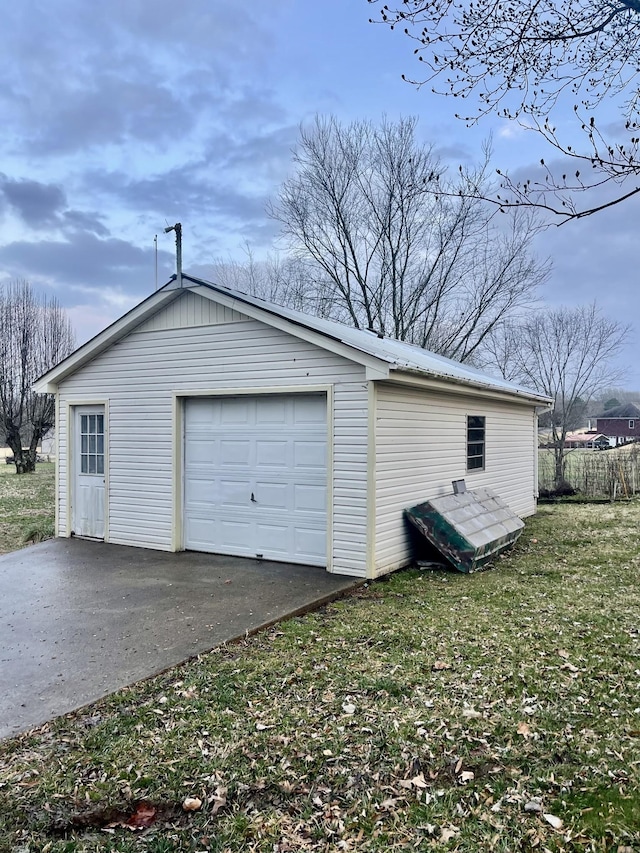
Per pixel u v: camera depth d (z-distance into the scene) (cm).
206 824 255
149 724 339
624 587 643
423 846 238
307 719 342
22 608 570
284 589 621
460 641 468
